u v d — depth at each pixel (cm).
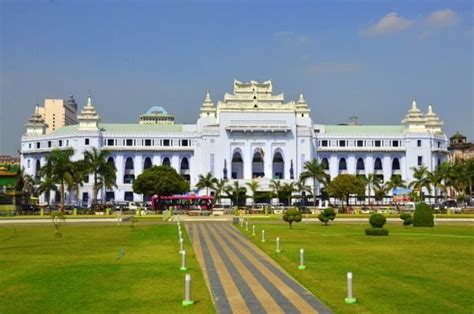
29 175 17325
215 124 18200
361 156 18688
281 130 17812
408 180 18325
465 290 2652
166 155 18338
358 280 2933
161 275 3122
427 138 18525
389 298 2464
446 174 14525
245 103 18038
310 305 2339
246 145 17900
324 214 7962
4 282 2928
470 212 11944
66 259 3884
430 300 2422
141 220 9375
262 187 16812
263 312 2222
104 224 8288
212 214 11494
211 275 3148
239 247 4697
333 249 4509
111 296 2536
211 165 17762
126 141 18250
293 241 5250
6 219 9575
